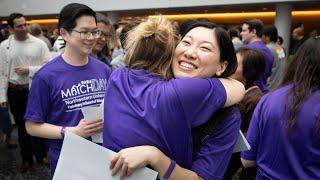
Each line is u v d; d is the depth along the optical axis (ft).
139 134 2.75
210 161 2.85
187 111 2.71
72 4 5.31
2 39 17.10
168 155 2.79
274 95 4.30
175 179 2.74
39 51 11.50
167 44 3.07
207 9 32.58
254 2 27.35
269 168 4.29
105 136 3.03
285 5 27.27
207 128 2.90
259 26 12.53
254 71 7.00
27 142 11.19
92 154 2.91
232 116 3.01
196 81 2.80
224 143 2.94
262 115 4.37
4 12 40.93
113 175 2.79
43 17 42.22
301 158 4.01
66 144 3.03
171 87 2.76
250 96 6.72
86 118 4.65
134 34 3.22
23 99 11.14
